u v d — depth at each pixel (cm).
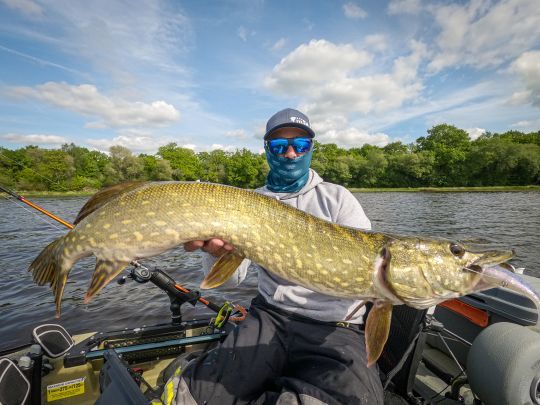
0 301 240
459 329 100
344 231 77
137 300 233
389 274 72
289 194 96
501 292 88
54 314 214
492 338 74
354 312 75
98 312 215
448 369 98
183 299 115
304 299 80
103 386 72
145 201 72
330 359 69
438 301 73
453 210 856
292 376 74
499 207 891
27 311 220
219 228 72
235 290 245
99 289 70
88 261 353
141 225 70
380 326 71
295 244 75
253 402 69
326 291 75
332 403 59
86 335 111
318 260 74
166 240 71
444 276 72
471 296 96
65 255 72
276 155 95
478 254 73
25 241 454
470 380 77
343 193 92
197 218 72
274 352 76
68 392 95
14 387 74
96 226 70
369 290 74
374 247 75
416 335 75
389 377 72
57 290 72
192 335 112
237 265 76
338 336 75
